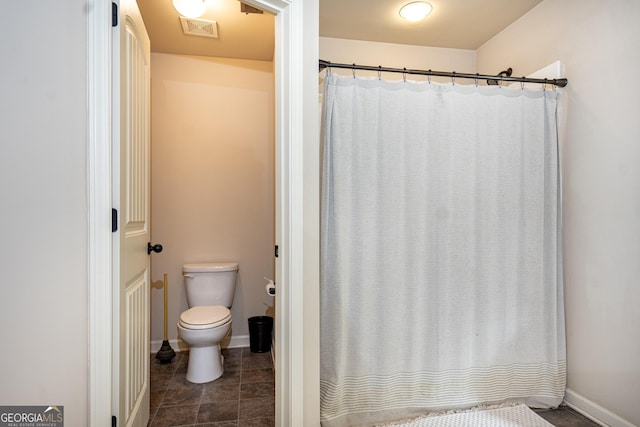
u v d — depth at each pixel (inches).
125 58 49.7
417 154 71.0
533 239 75.9
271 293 74.8
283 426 59.0
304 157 58.3
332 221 66.9
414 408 70.2
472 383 73.1
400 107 70.1
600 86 69.6
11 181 35.1
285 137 58.2
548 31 82.4
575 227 75.3
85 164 40.7
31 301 36.6
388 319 69.2
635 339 63.1
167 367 95.7
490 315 74.2
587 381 72.2
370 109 68.7
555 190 76.9
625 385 64.6
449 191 72.6
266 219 113.8
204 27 91.2
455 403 72.1
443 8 87.4
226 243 111.2
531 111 76.4
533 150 76.3
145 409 64.7
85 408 41.1
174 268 107.5
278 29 59.1
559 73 78.5
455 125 73.0
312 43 58.9
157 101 106.2
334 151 66.9
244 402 77.0
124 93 48.7
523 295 75.4
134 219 56.7
